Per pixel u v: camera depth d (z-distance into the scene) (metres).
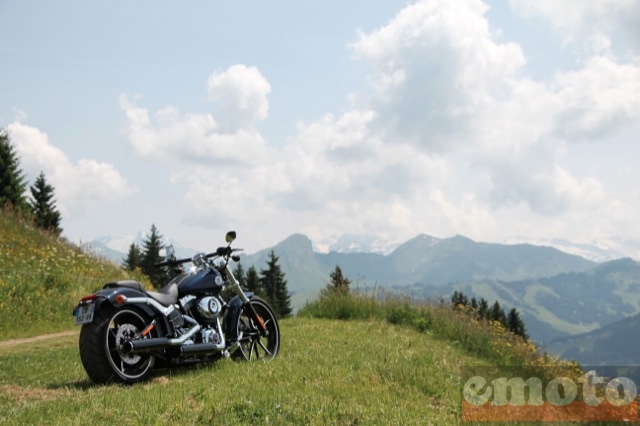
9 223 27.81
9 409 6.70
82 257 27.06
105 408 6.41
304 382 8.21
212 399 6.84
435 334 16.95
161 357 8.76
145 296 8.66
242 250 10.09
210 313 9.37
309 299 20.41
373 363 9.80
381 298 19.48
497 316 104.19
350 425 6.58
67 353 12.02
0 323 17.05
